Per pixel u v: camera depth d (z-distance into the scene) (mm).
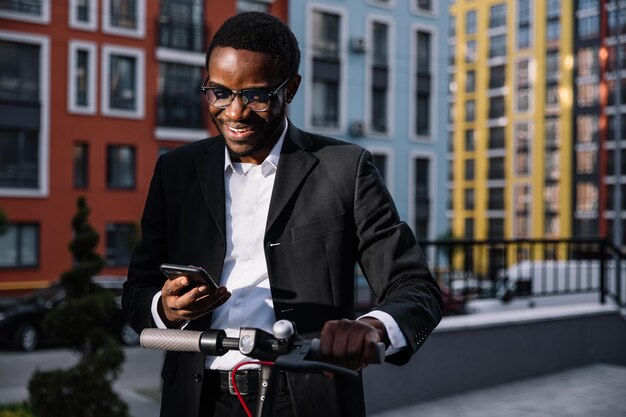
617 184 27094
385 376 4586
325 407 1446
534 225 51219
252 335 1140
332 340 1108
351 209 1525
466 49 56219
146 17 22922
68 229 21828
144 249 1642
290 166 1528
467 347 5020
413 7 29375
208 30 24000
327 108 27062
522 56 52406
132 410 8031
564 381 5297
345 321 1133
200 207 1561
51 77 21531
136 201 22844
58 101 21641
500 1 53812
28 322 14305
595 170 47781
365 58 27953
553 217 50188
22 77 21203
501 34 53844
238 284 1513
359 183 1526
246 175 1564
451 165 57000
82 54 22125
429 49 30062
